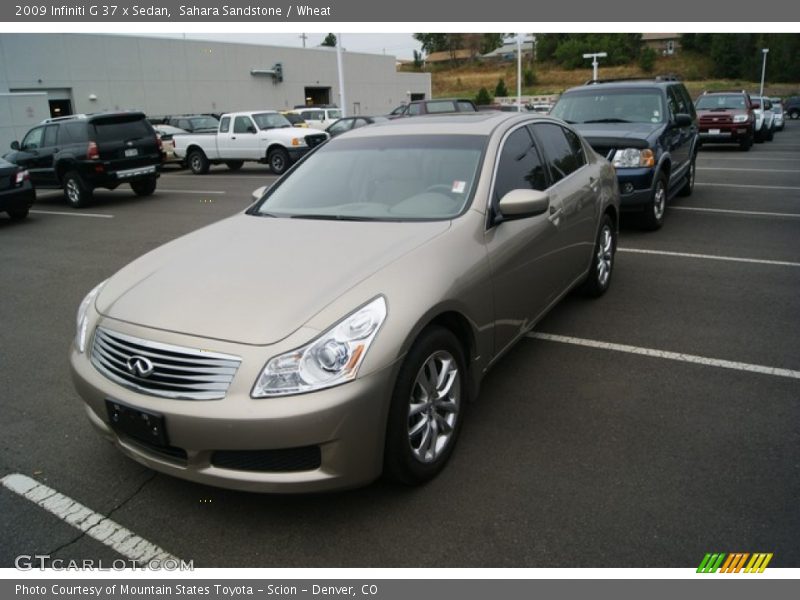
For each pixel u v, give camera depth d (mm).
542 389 3977
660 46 107188
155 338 2732
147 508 2979
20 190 11406
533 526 2758
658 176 7887
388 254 3094
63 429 3732
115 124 13367
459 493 2990
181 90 34344
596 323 5062
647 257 7035
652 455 3238
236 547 2719
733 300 5539
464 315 3162
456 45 123250
